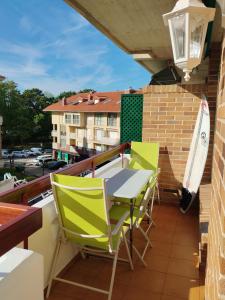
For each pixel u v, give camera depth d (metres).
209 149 3.97
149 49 4.48
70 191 2.02
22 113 42.69
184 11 1.99
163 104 4.27
